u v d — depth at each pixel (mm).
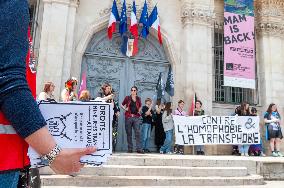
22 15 955
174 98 11141
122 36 11219
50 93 7480
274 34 12805
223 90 12070
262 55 12648
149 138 10273
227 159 7238
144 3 11219
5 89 858
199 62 11328
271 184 6504
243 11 12008
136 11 11445
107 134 1131
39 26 10320
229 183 6238
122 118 10633
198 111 10375
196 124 9477
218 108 11562
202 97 11070
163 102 11109
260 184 6418
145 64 11422
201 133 9438
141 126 9773
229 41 11656
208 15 11781
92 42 11086
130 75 11180
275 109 10727
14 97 861
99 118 1138
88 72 10820
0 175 917
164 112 9789
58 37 10117
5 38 902
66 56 10180
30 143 914
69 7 10523
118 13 11117
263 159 7816
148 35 11672
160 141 9922
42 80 9750
